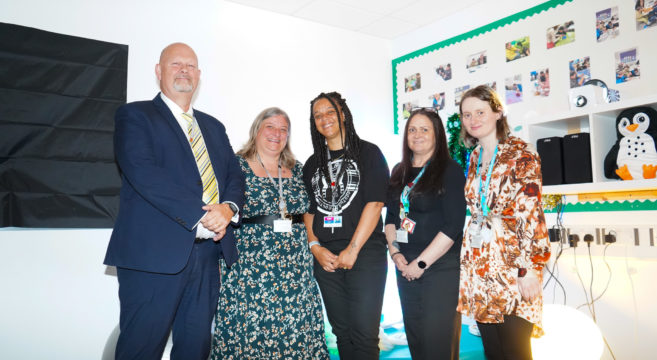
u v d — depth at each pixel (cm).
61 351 298
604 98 301
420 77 465
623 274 307
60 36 307
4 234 285
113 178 320
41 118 297
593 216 322
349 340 233
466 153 368
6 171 284
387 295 451
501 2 392
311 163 254
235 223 204
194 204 178
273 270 218
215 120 227
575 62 342
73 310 304
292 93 421
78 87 312
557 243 337
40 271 295
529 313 189
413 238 228
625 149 271
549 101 357
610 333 313
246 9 399
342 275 233
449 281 217
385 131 488
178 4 362
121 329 185
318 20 438
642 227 292
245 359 210
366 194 229
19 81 291
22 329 287
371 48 484
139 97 339
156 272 179
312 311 229
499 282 194
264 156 241
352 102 465
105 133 320
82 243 310
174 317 199
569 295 333
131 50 337
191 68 203
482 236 203
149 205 185
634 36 310
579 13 340
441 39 443
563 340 263
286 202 230
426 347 214
